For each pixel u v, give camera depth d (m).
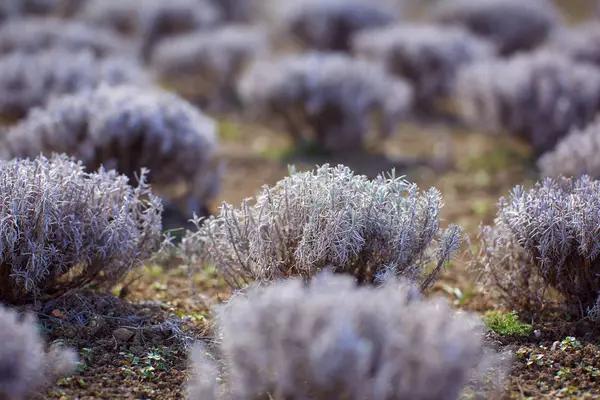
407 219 6.85
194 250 8.04
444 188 14.42
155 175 11.26
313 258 6.75
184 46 22.64
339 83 16.56
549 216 7.28
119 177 7.79
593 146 11.10
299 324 4.65
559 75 16.22
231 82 23.11
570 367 6.77
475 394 5.90
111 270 7.70
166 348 7.07
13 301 7.42
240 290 7.04
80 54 17.48
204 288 8.91
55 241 7.28
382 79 17.41
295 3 27.34
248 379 4.96
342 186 6.95
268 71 17.69
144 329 7.35
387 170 15.69
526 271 7.88
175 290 8.81
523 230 7.46
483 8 28.38
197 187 12.00
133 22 27.06
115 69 16.53
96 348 6.95
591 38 23.17
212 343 7.09
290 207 7.05
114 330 7.29
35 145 10.93
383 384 4.46
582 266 7.57
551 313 7.91
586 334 7.35
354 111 16.53
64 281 7.80
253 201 12.93
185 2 26.91
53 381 6.25
